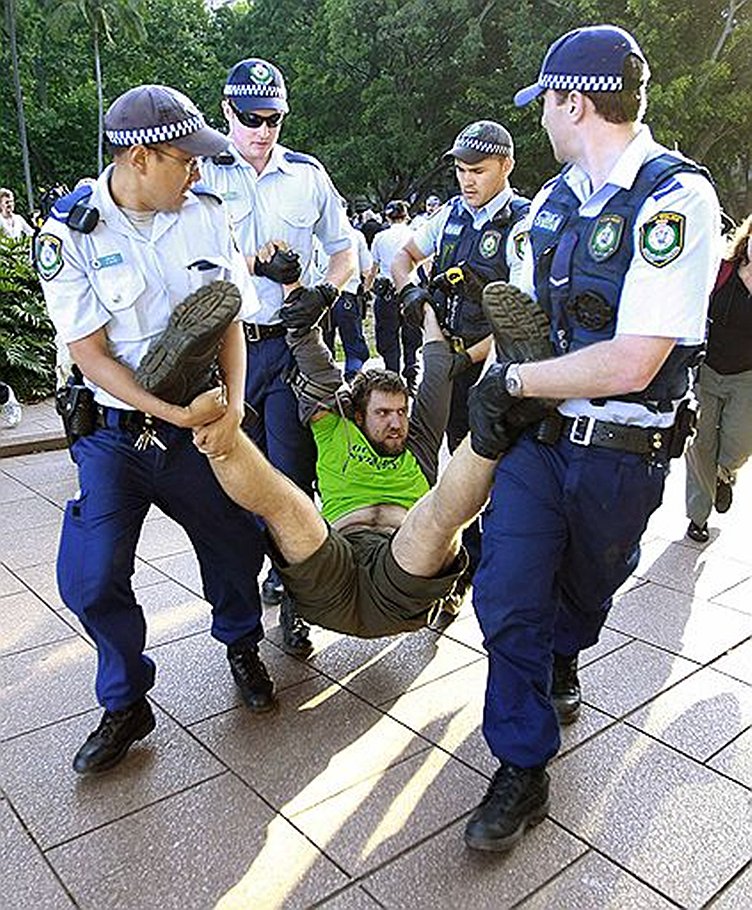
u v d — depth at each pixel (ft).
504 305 7.31
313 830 7.75
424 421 11.28
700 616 11.67
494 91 77.56
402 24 78.69
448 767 8.60
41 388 26.37
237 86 11.16
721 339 13.23
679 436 7.56
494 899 7.00
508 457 7.64
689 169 6.80
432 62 82.17
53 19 99.81
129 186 7.89
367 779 8.43
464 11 77.92
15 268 27.35
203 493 8.82
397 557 8.68
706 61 69.77
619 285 6.91
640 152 6.97
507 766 7.63
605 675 10.22
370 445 10.65
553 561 7.49
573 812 7.95
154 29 114.83
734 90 73.10
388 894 7.07
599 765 8.62
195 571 13.26
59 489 17.76
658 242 6.59
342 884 7.17
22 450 20.70
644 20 69.36
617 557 7.78
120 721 8.61
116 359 8.20
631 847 7.54
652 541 14.23
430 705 9.66
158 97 7.63
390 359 30.30
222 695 9.86
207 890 7.12
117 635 8.48
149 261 8.09
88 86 111.04
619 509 7.42
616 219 6.87
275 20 98.27
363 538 9.64
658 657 10.63
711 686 10.01
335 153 86.74
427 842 7.61
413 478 10.73
